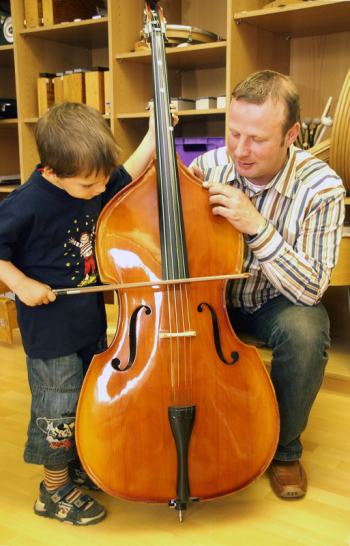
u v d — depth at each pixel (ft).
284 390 4.69
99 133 3.98
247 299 5.26
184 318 4.04
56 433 4.38
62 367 4.48
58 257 4.44
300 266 4.59
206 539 4.16
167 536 4.20
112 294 9.07
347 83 6.35
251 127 4.36
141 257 4.21
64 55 10.66
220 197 4.37
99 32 9.62
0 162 12.09
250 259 5.13
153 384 3.93
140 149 5.25
